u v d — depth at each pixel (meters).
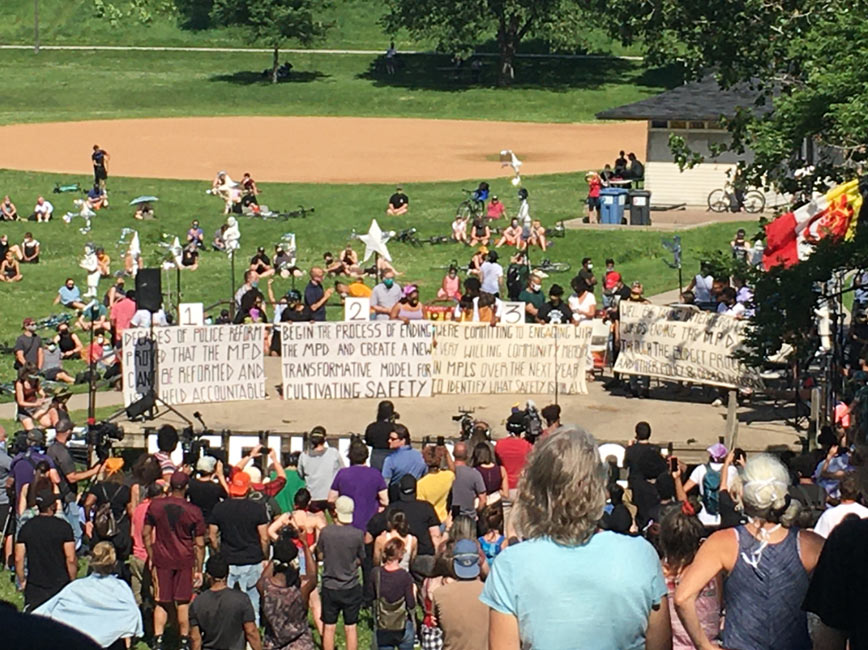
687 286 40.28
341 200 54.22
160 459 18.08
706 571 6.64
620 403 25.55
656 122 54.50
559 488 5.11
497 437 23.33
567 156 69.38
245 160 65.94
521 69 104.06
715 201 53.16
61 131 75.31
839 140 23.50
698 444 22.16
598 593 5.07
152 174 60.84
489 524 13.57
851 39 22.56
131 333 24.77
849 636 5.29
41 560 14.30
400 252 46.88
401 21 102.19
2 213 50.81
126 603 12.77
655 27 27.20
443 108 91.50
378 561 14.60
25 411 26.45
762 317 21.52
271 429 23.66
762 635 6.55
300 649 13.02
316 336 25.97
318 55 108.88
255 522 14.66
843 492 10.95
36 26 110.75
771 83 27.50
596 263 44.62
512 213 51.44
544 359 26.31
